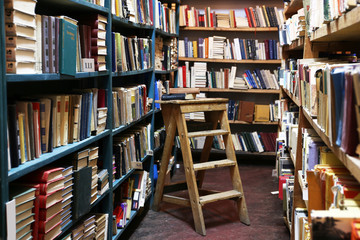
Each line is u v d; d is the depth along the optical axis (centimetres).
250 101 646
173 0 547
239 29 601
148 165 418
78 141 230
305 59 284
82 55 235
